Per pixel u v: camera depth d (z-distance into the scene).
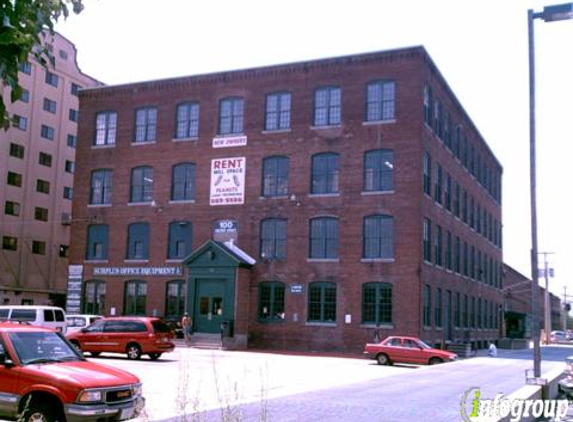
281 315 40.28
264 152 42.44
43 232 65.19
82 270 46.62
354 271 38.88
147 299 44.25
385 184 39.06
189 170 44.75
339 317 38.75
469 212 52.84
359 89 40.47
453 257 46.44
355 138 40.09
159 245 44.56
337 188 40.16
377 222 38.94
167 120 45.84
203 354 34.75
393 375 25.11
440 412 14.48
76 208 47.66
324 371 26.83
